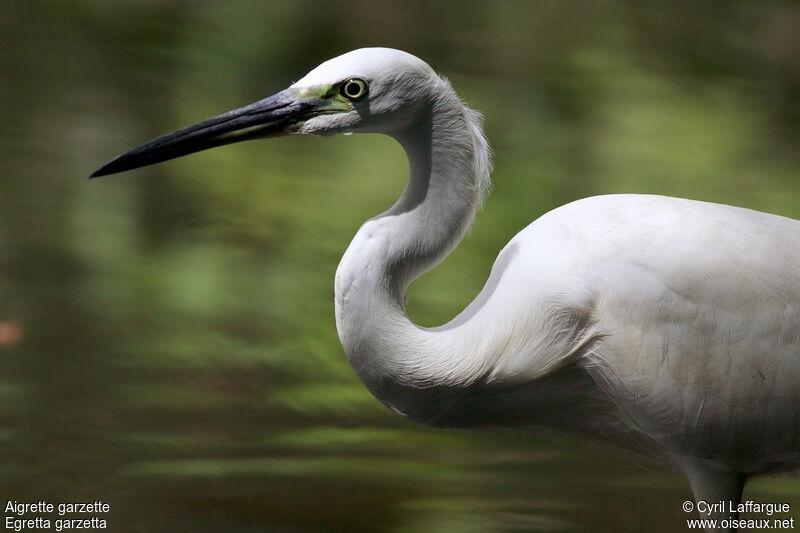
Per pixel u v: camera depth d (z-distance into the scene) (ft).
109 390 33.68
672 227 22.76
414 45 84.43
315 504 26.99
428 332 22.72
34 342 37.06
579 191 56.49
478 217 51.60
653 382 22.40
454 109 21.91
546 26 89.81
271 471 28.84
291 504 26.89
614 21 91.20
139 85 74.38
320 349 38.47
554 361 22.71
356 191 56.85
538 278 22.61
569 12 92.22
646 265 22.29
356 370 22.67
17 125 63.87
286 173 59.11
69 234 48.32
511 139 65.26
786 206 56.59
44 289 42.14
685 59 84.74
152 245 47.83
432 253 22.16
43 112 66.80
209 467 28.81
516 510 27.20
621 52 85.40
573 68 81.61
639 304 22.16
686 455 23.62
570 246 22.71
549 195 55.47
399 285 22.22
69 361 35.70
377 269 21.89
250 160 60.90
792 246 23.16
